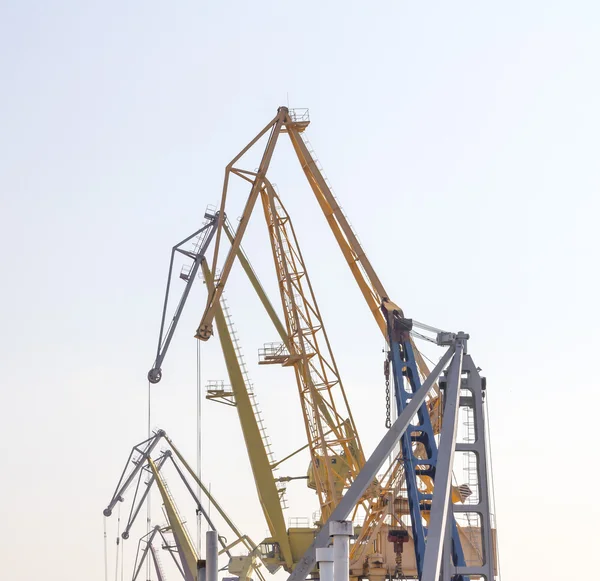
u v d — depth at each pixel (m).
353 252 102.44
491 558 82.75
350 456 103.25
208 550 62.28
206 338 104.50
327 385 102.94
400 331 89.44
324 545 62.19
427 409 89.50
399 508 100.69
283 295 104.00
